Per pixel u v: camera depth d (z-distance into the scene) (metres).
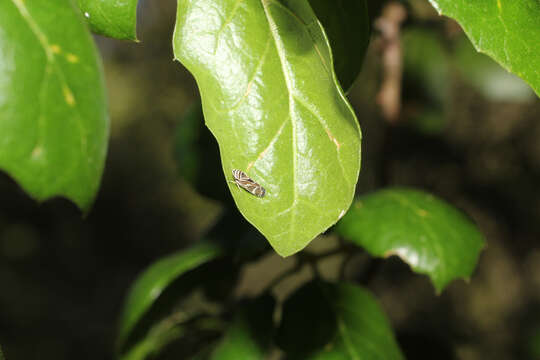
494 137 0.88
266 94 0.24
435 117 0.54
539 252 0.93
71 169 0.22
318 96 0.24
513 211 0.90
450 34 0.52
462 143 0.85
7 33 0.22
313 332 0.32
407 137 0.63
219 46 0.24
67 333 1.53
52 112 0.22
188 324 0.39
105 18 0.25
